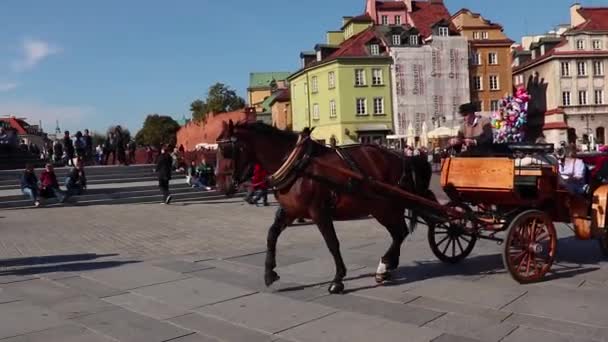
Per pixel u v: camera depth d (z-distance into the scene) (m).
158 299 7.01
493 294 6.80
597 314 5.93
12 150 33.62
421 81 60.16
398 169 7.82
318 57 62.41
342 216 7.34
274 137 7.09
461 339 5.31
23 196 20.34
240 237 12.39
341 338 5.45
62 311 6.55
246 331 5.74
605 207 7.63
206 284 7.71
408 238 11.20
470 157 8.03
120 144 33.03
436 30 62.25
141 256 10.24
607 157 8.57
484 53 62.97
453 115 60.91
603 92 62.22
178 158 29.84
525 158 8.02
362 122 59.06
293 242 11.40
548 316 5.91
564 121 61.53
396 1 68.12
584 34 62.28
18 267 9.19
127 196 22.05
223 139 6.98
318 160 6.94
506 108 25.56
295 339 5.47
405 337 5.41
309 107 62.78
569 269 7.98
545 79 63.78
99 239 12.55
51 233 13.64
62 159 33.47
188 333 5.72
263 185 7.18
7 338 5.61
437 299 6.68
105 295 7.24
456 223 7.82
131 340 5.54
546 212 7.95
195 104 94.50
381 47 60.44
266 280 7.34
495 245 10.07
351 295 6.98
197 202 21.56
